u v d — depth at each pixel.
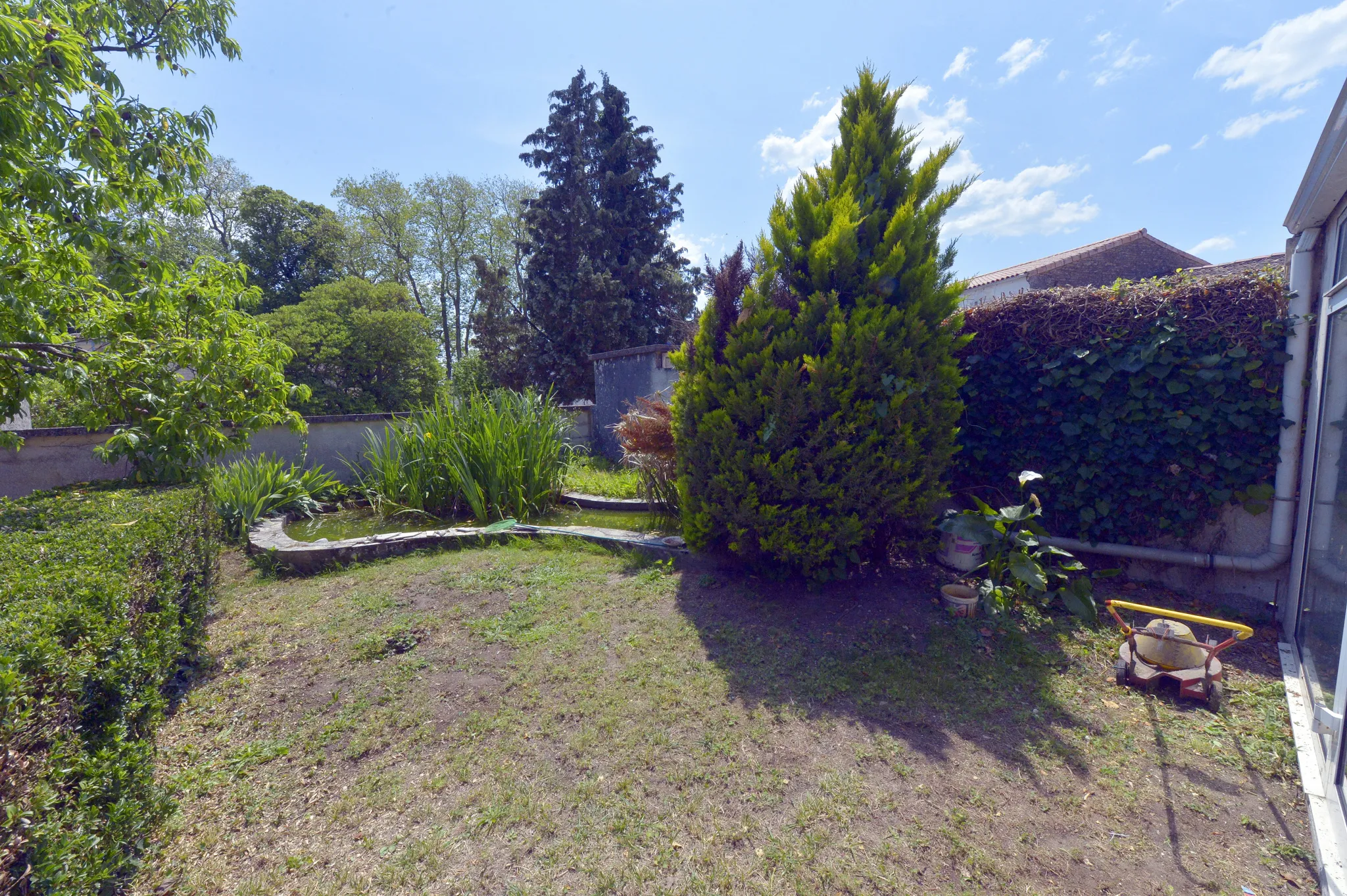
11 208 4.05
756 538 4.20
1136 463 4.23
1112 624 3.82
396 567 5.29
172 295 5.10
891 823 2.25
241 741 2.90
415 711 3.10
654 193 20.52
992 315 4.69
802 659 3.47
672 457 6.06
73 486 4.81
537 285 19.27
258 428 5.87
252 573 5.42
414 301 28.38
